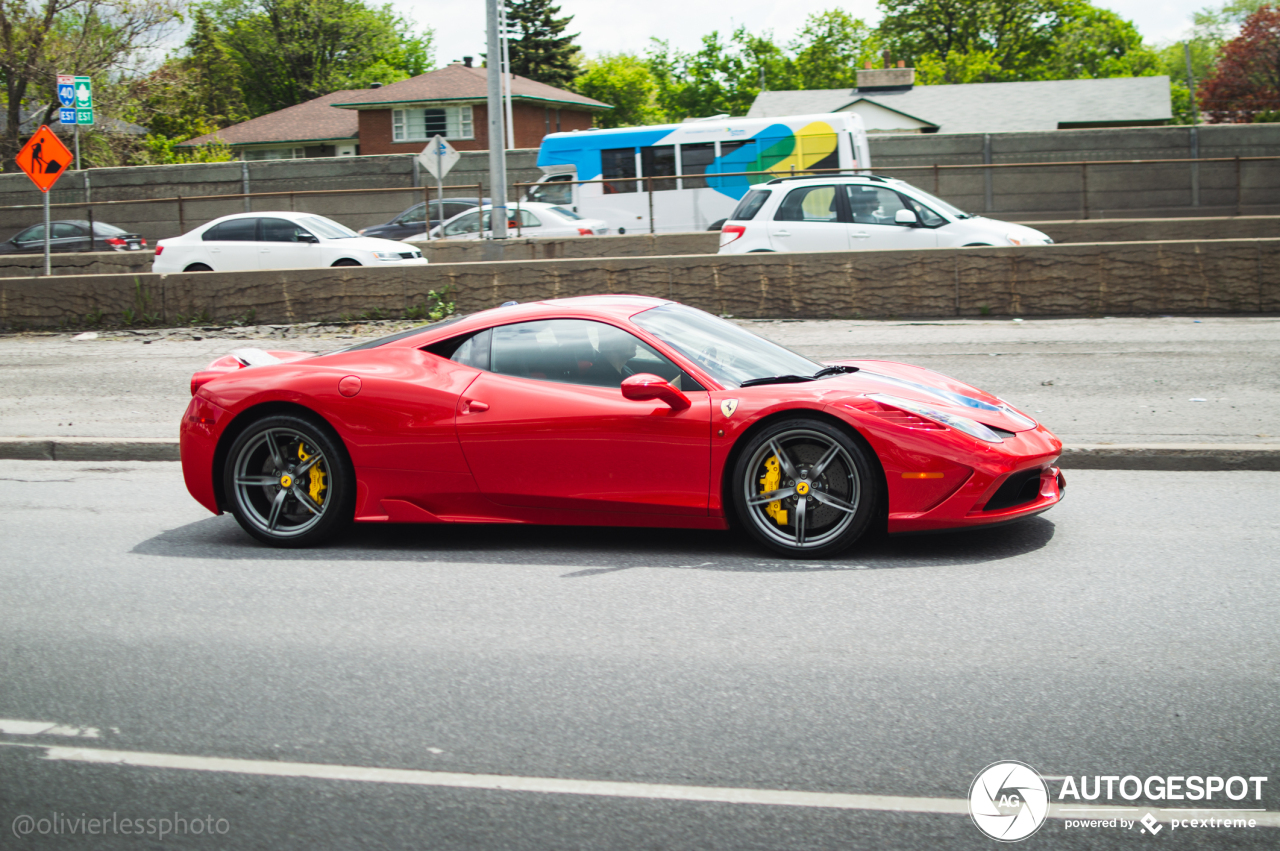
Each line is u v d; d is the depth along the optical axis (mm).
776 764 3072
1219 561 4910
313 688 3738
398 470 5383
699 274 13812
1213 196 23609
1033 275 13086
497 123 17125
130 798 3021
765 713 3412
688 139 22531
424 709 3531
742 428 4953
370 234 22453
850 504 4965
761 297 13734
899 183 14766
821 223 14820
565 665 3877
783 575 4871
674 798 2904
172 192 29156
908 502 4879
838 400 4914
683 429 5020
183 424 5734
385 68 71688
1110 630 4062
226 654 4098
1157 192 23906
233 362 5918
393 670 3883
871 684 3619
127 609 4684
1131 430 7348
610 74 84312
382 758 3195
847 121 21953
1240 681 3549
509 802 2916
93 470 7824
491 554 5418
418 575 5082
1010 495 4992
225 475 5656
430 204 22250
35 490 7203
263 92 69188
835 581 4762
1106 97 40781
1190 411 7832
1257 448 6703
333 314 14305
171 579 5133
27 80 36281
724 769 3053
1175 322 12336
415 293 14203
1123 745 3129
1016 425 5133
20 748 3352
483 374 5379
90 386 10422
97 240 24188
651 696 3576
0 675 3941
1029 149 26203
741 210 15484
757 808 2838
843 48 83875
